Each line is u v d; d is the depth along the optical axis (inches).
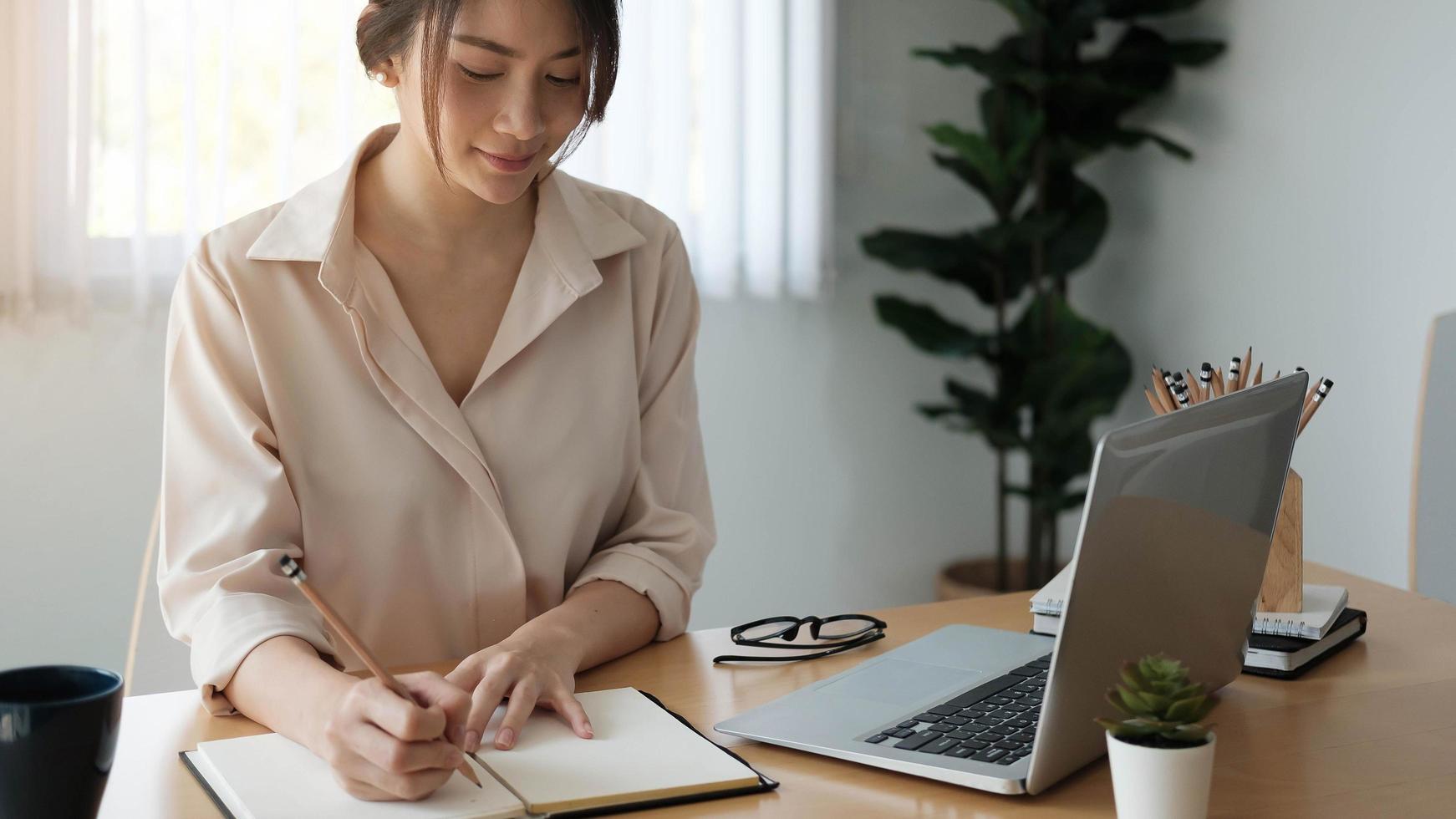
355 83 94.5
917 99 119.9
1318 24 96.8
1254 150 103.7
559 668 42.6
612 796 33.9
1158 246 115.3
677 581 51.1
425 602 52.1
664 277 57.1
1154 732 30.9
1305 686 44.8
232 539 46.9
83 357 90.4
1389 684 45.0
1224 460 37.6
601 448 53.5
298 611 44.3
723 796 34.9
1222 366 108.0
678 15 105.8
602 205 55.5
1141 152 116.6
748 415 115.3
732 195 109.2
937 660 45.1
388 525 50.7
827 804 34.5
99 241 90.4
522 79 43.6
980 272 117.2
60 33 86.7
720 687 44.6
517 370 51.9
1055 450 112.7
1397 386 91.4
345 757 33.8
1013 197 114.9
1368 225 93.2
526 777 35.3
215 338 48.9
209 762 36.4
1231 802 34.9
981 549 127.9
